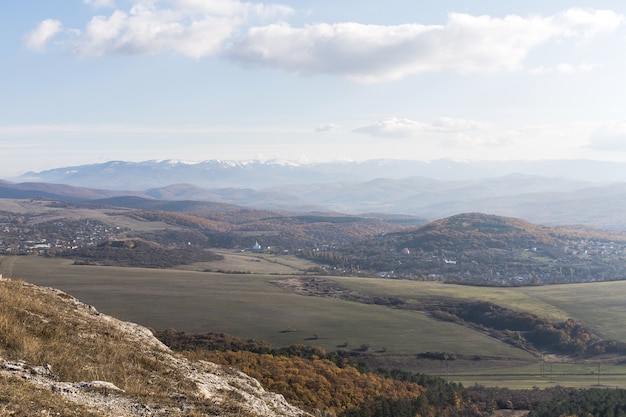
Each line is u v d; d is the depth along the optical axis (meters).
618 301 190.00
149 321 153.62
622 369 130.12
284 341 137.75
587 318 171.50
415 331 161.38
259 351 92.12
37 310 22.44
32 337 18.47
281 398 24.16
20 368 15.69
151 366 20.53
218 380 23.03
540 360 140.38
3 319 18.66
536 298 198.88
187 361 24.84
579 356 145.12
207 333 133.00
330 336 148.88
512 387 107.56
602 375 123.88
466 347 147.88
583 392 90.56
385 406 62.53
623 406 78.06
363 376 74.12
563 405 80.75
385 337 152.00
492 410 84.06
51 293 28.28
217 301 187.75
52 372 16.47
